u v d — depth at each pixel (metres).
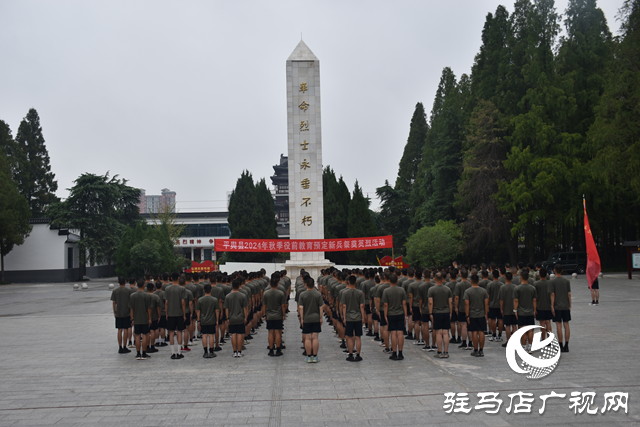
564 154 36.00
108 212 51.88
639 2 28.48
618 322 14.67
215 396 7.87
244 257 42.47
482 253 44.25
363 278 13.95
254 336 14.24
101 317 19.67
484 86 41.09
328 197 43.28
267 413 6.94
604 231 40.09
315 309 10.34
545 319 10.65
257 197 44.62
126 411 7.18
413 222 49.81
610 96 28.12
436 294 10.39
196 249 78.38
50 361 10.89
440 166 44.91
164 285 13.30
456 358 10.35
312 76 31.17
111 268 61.12
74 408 7.37
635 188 28.02
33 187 61.44
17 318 19.83
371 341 12.91
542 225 42.03
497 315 11.70
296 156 30.98
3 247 47.12
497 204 37.03
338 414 6.82
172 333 11.00
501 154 38.81
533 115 35.72
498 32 41.88
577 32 38.88
